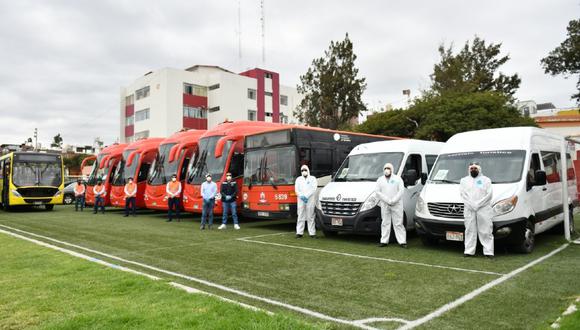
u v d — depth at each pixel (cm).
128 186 2042
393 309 565
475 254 941
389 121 3531
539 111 5388
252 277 745
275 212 1409
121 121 6184
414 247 1045
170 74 5309
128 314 507
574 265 816
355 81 3528
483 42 4159
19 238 1194
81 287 641
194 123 5538
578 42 2819
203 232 1373
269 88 6181
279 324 471
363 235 1270
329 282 706
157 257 934
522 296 616
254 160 1504
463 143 1109
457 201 950
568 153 1294
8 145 3105
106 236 1279
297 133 1414
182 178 1864
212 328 462
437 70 3681
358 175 1231
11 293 614
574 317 506
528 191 964
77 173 6762
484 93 3022
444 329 492
